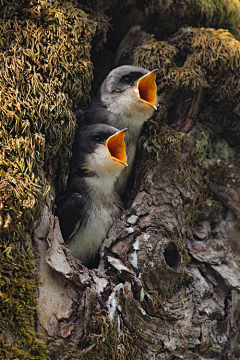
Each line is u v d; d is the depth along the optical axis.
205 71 5.17
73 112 4.65
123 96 5.38
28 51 4.23
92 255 5.01
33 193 3.64
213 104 5.37
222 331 4.72
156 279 4.37
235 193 5.40
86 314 3.64
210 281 4.86
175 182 5.05
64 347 3.50
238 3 6.02
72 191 5.05
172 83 5.22
